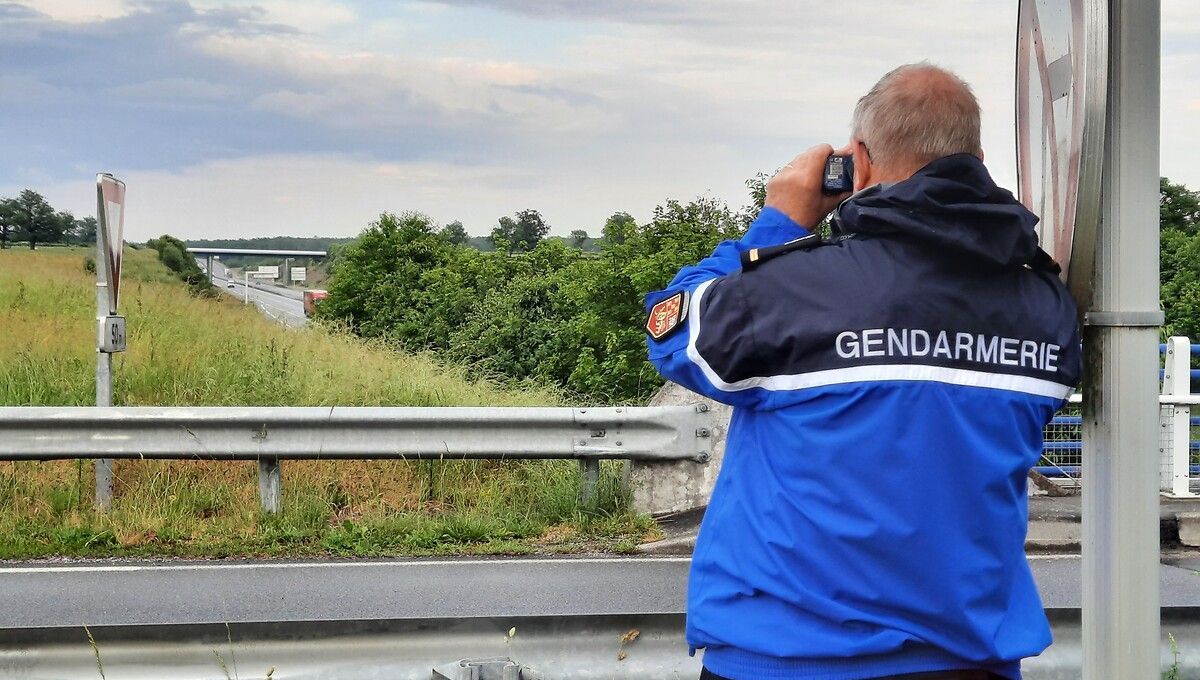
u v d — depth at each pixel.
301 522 8.27
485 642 3.42
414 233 32.81
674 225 19.94
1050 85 2.45
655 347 2.40
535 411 8.42
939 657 2.15
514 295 22.98
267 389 11.65
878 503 2.12
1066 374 2.26
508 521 8.42
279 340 15.47
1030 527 8.15
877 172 2.32
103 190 8.79
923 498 2.12
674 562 7.60
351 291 32.22
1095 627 2.38
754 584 2.21
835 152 2.42
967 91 2.28
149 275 29.36
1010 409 2.18
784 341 2.18
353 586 6.91
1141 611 2.32
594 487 8.72
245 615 6.23
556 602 6.55
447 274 28.45
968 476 2.13
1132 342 2.31
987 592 2.15
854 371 2.15
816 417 2.17
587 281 19.75
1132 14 2.27
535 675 3.37
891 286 2.17
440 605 6.47
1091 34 2.25
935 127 2.23
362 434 8.39
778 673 2.18
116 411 8.19
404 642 3.41
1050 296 2.29
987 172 2.23
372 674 3.39
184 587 6.88
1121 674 2.33
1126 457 2.32
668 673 3.38
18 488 8.66
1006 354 2.20
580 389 19.02
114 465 9.05
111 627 3.41
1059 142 2.40
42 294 20.86
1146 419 2.31
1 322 15.54
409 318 27.33
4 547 7.70
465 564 7.52
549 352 21.20
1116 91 2.29
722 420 8.75
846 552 2.13
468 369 16.78
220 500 8.70
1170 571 7.53
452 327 25.72
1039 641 2.24
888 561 2.12
